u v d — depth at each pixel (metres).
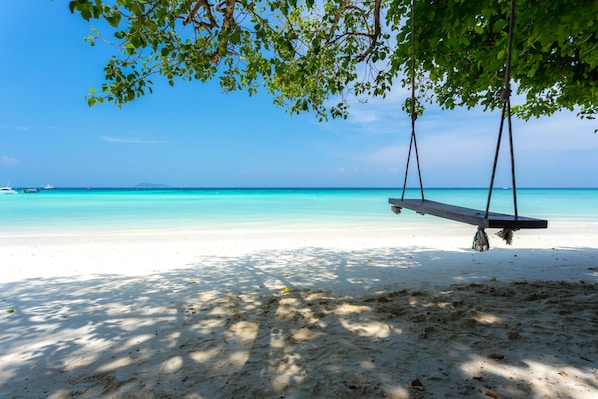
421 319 4.29
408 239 12.83
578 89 6.60
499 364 3.14
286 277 6.96
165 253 9.91
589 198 56.47
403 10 4.77
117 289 6.11
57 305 5.21
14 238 13.02
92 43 5.84
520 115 10.27
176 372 3.10
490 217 2.84
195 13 5.57
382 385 2.80
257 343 3.69
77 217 22.30
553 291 5.56
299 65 6.67
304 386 2.82
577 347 3.47
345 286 6.18
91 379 3.00
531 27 4.10
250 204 38.81
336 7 7.52
